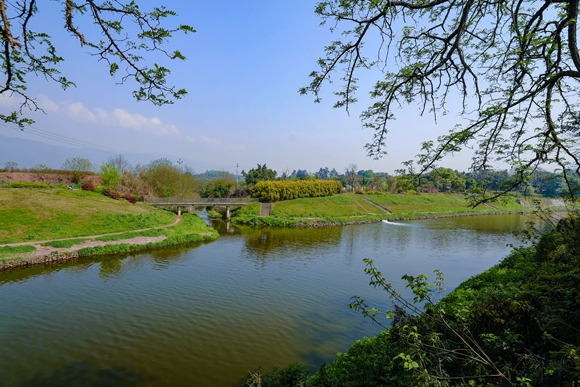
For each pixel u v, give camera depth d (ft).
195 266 73.41
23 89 13.88
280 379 25.68
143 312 47.73
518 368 16.03
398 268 75.05
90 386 31.12
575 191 16.46
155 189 181.68
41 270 67.36
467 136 14.67
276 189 189.06
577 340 15.80
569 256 22.95
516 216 198.59
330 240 111.55
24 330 41.50
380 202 211.41
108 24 11.94
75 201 111.55
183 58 12.64
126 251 85.51
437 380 11.62
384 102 18.92
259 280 64.03
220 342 39.86
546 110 15.51
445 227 147.64
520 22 17.78
